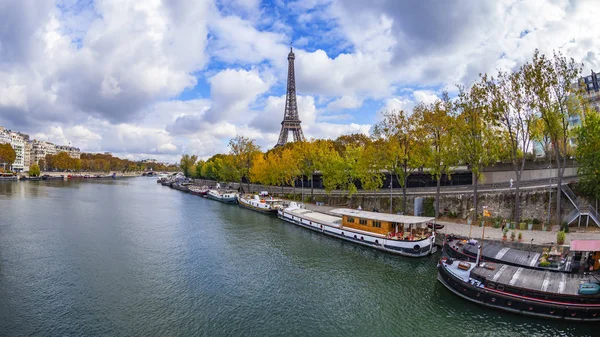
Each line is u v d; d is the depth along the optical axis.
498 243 39.66
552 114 42.78
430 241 42.25
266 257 42.69
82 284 33.78
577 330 24.70
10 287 32.81
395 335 24.97
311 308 29.17
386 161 58.50
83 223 62.91
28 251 44.12
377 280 35.00
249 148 111.94
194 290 32.66
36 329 25.42
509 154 60.66
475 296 28.42
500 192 52.41
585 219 44.56
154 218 70.06
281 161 90.62
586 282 27.14
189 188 139.25
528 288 26.44
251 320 27.14
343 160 77.88
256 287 33.50
